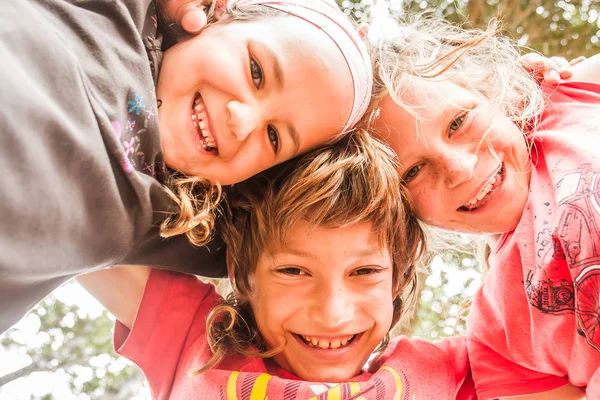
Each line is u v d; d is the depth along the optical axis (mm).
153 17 486
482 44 623
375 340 520
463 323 893
